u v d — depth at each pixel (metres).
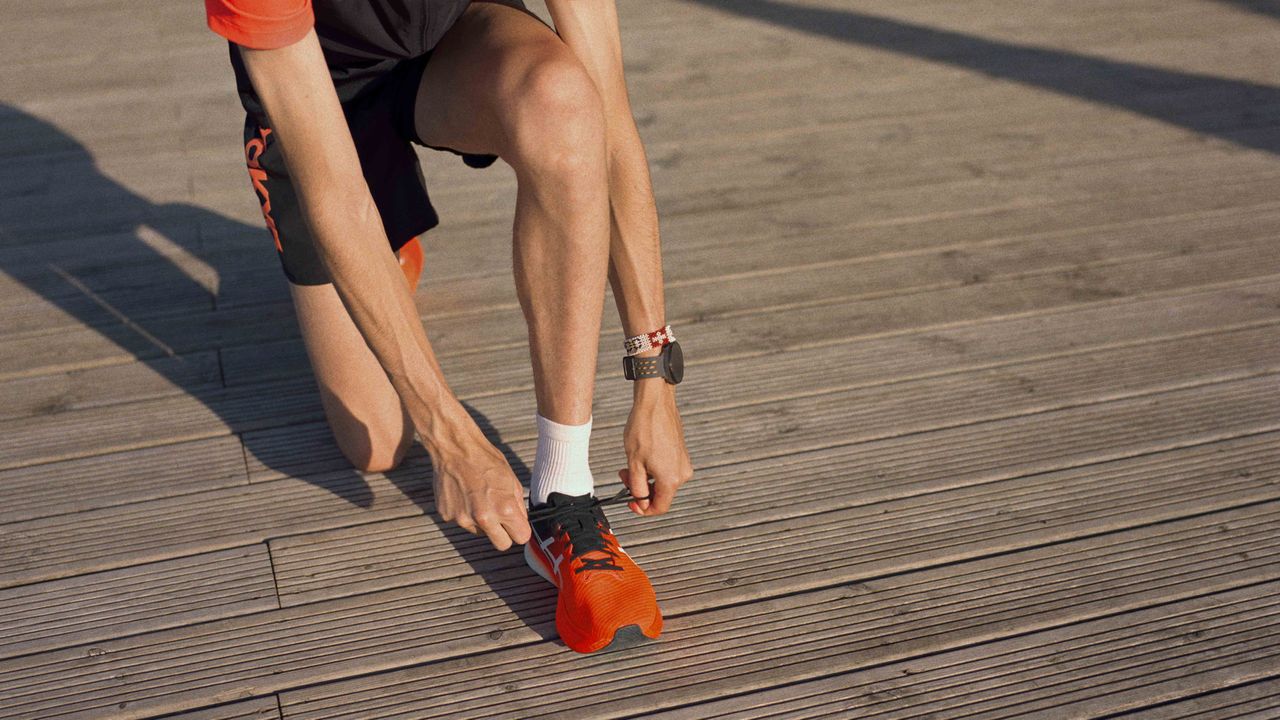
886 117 3.53
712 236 2.76
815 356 2.23
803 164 3.18
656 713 1.40
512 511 1.32
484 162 1.60
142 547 1.72
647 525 1.74
